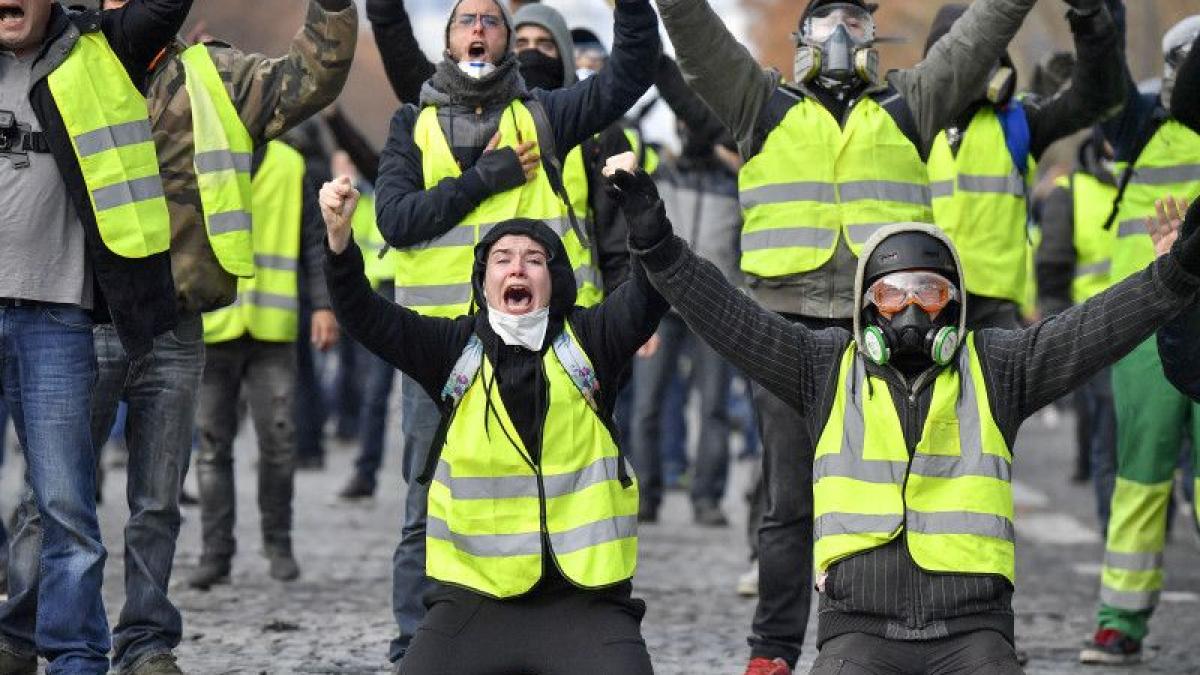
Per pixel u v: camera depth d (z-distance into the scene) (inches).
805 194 644.1
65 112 574.9
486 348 543.5
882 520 525.0
